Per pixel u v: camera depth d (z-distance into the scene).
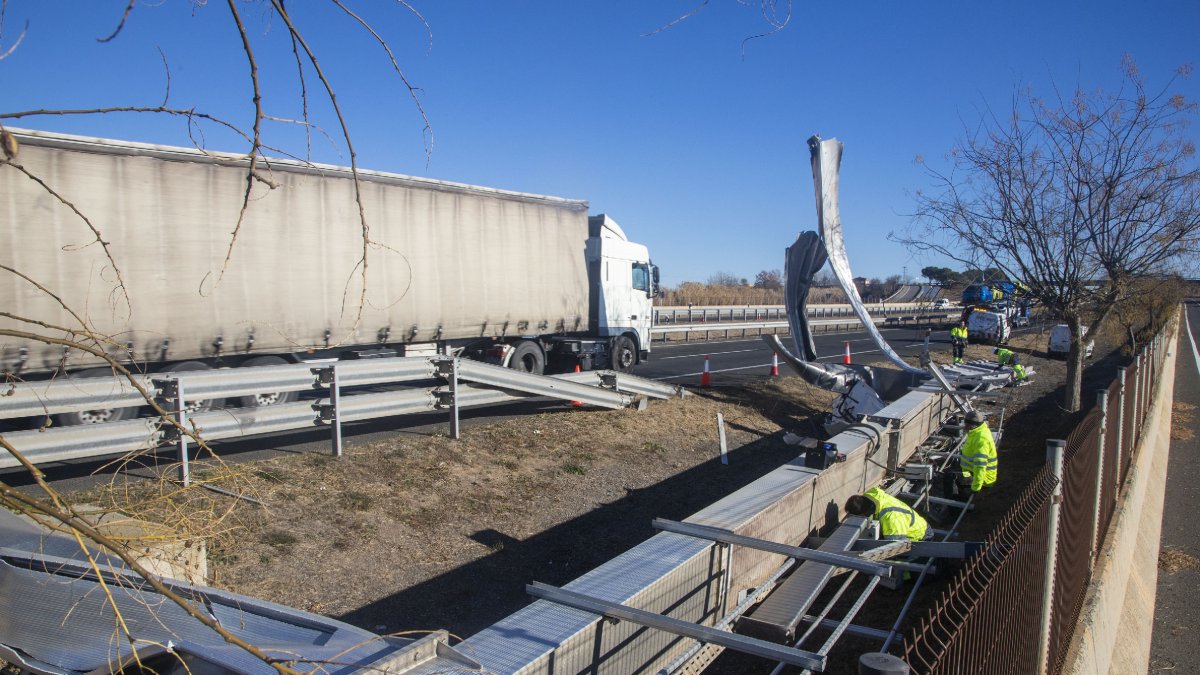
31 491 6.67
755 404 14.72
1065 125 12.31
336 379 8.03
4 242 8.41
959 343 23.06
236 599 2.80
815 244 12.38
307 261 11.09
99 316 9.08
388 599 5.89
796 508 6.36
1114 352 28.36
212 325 10.10
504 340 14.82
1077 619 5.38
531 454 9.42
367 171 11.77
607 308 17.48
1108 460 7.13
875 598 6.45
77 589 2.83
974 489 8.96
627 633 3.81
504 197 13.98
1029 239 12.77
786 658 3.11
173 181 9.73
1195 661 5.98
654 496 9.01
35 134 8.59
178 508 2.84
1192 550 8.28
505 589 6.32
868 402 11.36
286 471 7.52
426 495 7.70
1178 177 11.71
